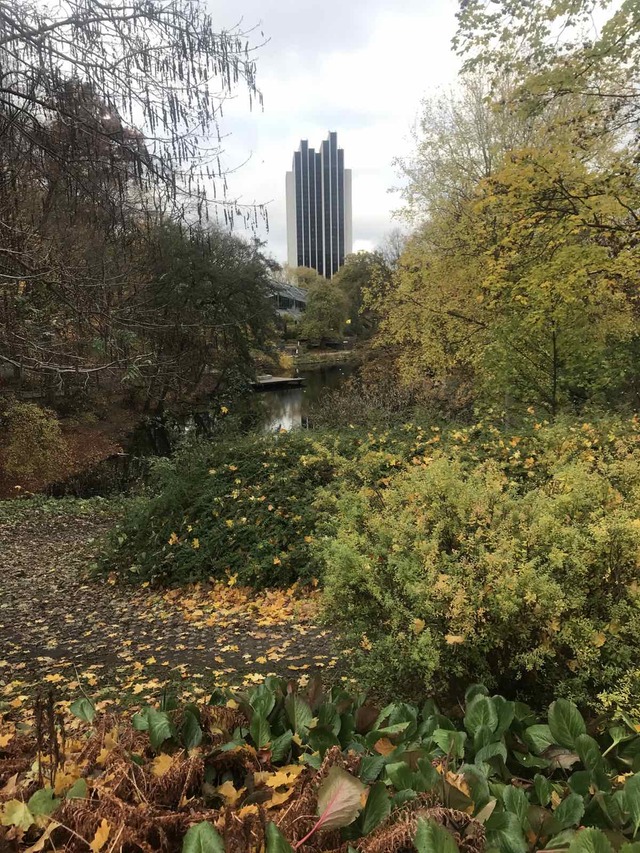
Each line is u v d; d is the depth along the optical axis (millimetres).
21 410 14867
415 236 15281
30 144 4359
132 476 15812
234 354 26047
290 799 1425
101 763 1597
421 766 1410
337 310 56156
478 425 6516
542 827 1274
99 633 4867
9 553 8055
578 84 7098
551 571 2305
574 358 9430
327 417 11422
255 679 3695
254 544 5828
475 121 13492
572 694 2156
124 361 5395
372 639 2664
